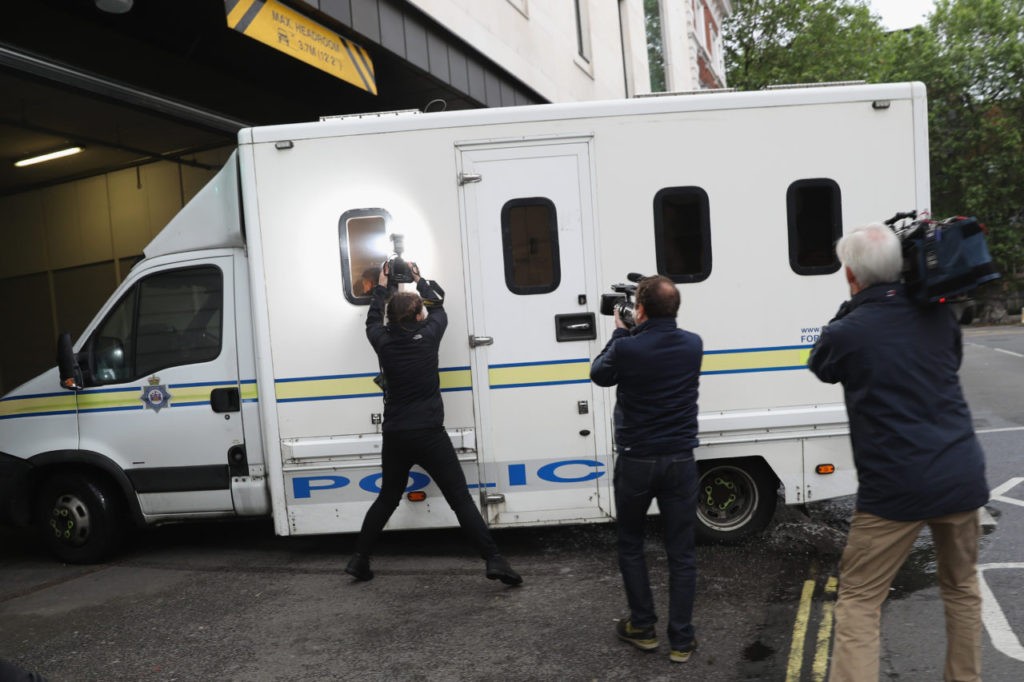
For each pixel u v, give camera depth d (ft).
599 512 17.48
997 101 129.59
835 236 17.31
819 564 16.74
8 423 19.52
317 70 30.53
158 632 15.15
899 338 9.61
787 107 17.29
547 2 43.52
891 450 9.49
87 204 45.91
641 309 12.65
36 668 13.85
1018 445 27.94
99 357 19.36
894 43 134.92
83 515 19.62
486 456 17.46
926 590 14.94
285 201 17.57
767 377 17.35
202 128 26.40
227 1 21.70
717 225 17.31
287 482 17.79
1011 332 99.40
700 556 17.38
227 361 18.63
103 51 28.55
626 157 17.33
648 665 12.59
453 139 17.40
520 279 17.43
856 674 9.61
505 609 15.20
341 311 17.60
